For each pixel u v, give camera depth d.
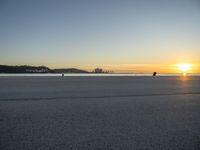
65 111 8.70
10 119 7.32
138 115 8.12
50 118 7.51
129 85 23.31
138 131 6.16
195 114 8.48
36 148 4.87
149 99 12.35
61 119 7.38
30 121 7.08
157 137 5.66
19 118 7.48
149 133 5.99
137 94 14.59
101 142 5.27
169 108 9.67
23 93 14.59
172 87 20.81
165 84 25.53
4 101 11.16
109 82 29.50
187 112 8.84
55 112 8.49
